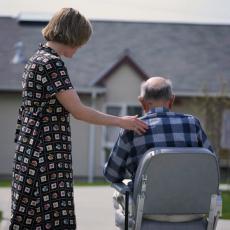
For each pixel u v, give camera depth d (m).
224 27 37.75
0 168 32.03
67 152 5.82
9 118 32.25
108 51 35.22
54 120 5.79
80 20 5.94
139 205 6.33
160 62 35.00
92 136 32.16
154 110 6.77
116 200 7.15
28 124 5.80
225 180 31.25
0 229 11.61
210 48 36.28
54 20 5.94
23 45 35.38
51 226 5.73
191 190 6.40
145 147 6.63
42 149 5.73
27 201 5.74
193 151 6.30
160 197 6.36
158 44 36.19
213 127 29.16
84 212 14.59
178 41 36.56
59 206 5.74
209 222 6.53
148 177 6.31
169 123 6.70
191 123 6.76
